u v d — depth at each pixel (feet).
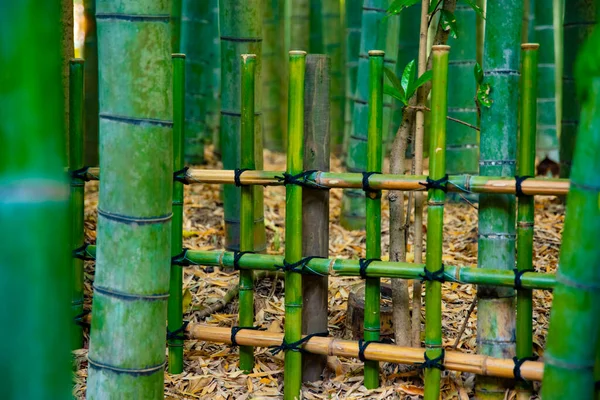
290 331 8.24
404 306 8.58
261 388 8.70
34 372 5.46
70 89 9.07
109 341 7.03
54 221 5.45
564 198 15.44
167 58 6.75
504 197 7.73
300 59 7.82
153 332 7.09
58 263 5.52
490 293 7.91
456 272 7.59
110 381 7.09
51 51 5.29
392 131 18.89
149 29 6.56
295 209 8.06
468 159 15.64
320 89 8.20
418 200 8.29
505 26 7.57
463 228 14.15
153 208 6.86
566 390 5.89
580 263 5.69
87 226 12.90
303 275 8.41
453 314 10.12
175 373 8.98
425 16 8.13
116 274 6.92
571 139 14.14
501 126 7.73
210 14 20.26
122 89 6.61
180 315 8.87
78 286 9.43
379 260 7.97
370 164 8.03
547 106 18.15
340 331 9.87
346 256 13.16
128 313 6.96
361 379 8.71
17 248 5.34
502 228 7.79
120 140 6.70
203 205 15.39
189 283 11.40
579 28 13.60
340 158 21.65
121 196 6.79
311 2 21.53
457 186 7.47
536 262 12.07
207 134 21.95
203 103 18.63
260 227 11.75
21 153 5.30
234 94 11.23
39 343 5.45
